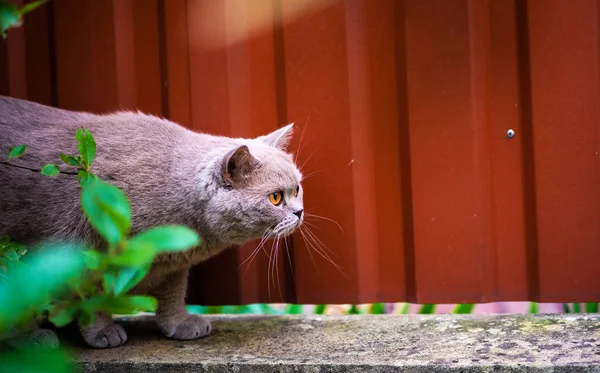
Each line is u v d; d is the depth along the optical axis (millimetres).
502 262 3346
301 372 2660
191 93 3477
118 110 3537
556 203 3229
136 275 1200
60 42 3551
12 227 2848
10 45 3598
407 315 3281
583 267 3234
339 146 3381
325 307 3701
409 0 3238
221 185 2852
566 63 3160
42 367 854
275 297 3557
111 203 1021
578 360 2494
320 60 3361
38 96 3641
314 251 3459
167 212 2875
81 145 1944
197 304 3641
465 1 3191
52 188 2834
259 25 3432
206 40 3441
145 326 3359
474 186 3277
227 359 2775
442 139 3275
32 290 956
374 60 3350
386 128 3373
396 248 3430
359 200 3398
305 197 3434
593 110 3160
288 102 3408
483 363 2529
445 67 3238
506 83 3256
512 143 3283
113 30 3508
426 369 2559
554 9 3145
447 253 3330
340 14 3320
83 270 1361
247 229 2932
